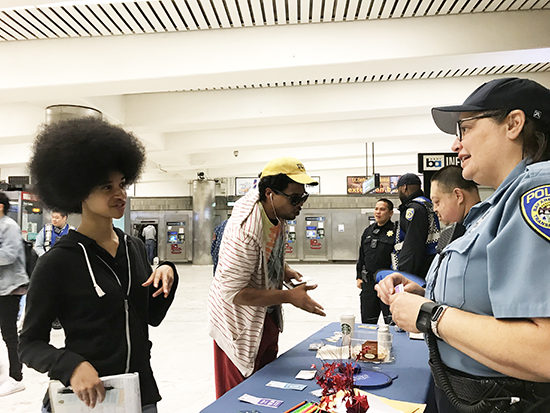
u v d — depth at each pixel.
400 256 3.20
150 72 5.23
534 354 0.77
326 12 4.84
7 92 5.54
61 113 6.59
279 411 1.30
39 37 5.26
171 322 5.93
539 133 0.96
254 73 5.27
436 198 2.48
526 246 0.81
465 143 1.06
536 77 6.56
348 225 16.62
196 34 5.23
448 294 1.01
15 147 10.91
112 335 1.26
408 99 6.94
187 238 17.11
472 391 0.96
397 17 5.03
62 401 1.07
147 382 1.32
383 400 1.33
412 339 2.25
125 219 8.85
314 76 5.47
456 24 4.96
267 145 9.71
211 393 3.37
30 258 3.71
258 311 2.00
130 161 1.33
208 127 7.70
